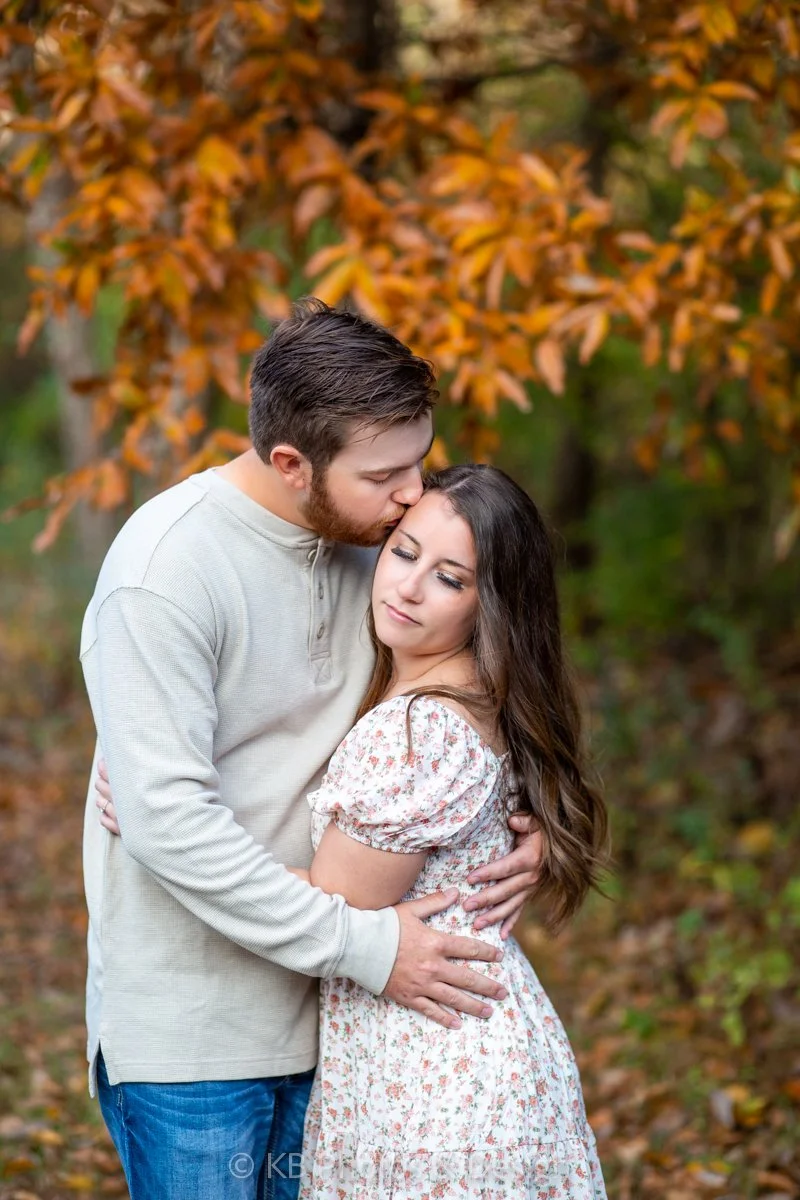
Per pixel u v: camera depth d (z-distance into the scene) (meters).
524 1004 2.79
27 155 4.23
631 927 6.48
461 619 2.69
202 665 2.55
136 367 4.46
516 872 2.84
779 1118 4.57
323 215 4.79
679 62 4.16
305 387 2.49
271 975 2.72
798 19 4.06
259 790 2.74
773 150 4.38
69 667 11.09
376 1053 2.70
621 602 10.63
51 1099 4.87
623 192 9.03
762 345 4.43
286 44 4.48
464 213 4.20
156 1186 2.67
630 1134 4.68
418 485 2.65
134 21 4.24
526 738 2.80
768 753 7.89
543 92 8.34
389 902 2.65
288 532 2.68
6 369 20.23
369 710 2.84
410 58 7.23
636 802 7.54
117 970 2.67
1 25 4.02
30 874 7.46
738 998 5.25
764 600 10.39
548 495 11.45
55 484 4.38
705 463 5.25
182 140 4.38
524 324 4.10
